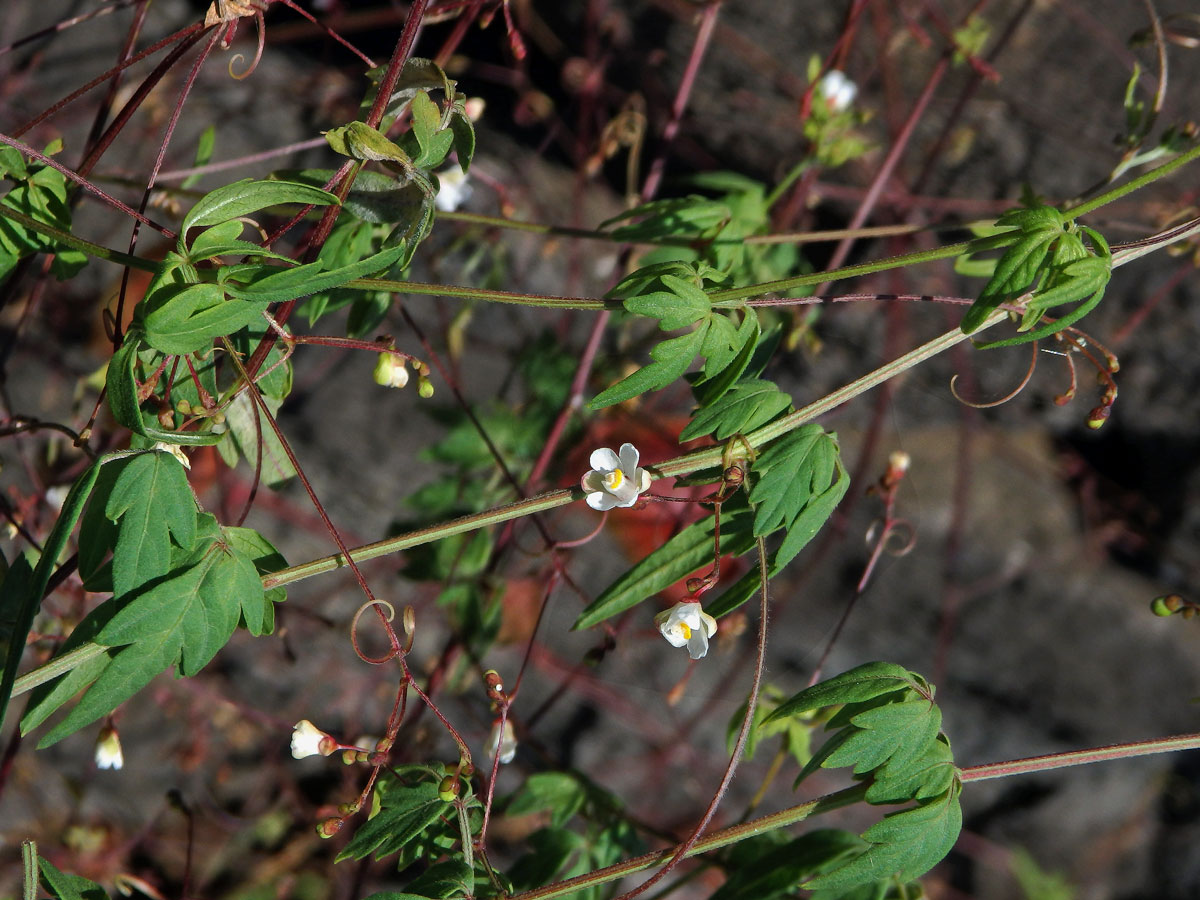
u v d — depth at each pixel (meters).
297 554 0.79
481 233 0.69
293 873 0.74
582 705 0.81
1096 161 0.74
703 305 0.55
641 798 0.82
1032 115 0.75
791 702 0.56
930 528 0.80
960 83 0.75
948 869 0.87
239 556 0.55
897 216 0.76
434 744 0.66
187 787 0.78
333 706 0.78
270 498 0.79
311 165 0.79
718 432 0.56
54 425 0.58
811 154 0.65
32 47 0.78
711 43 0.79
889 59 0.76
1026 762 0.56
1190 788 0.84
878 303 0.79
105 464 0.55
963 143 0.75
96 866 0.74
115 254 0.55
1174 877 0.85
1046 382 0.80
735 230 0.62
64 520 0.54
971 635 0.82
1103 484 0.84
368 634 0.79
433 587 0.78
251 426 0.58
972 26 0.67
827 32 0.77
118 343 0.56
